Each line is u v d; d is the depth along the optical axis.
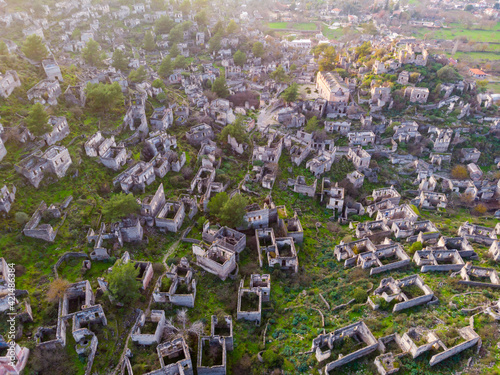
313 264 100.12
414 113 169.50
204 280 90.44
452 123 165.75
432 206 131.62
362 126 161.50
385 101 173.12
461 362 73.88
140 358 71.31
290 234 105.00
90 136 117.38
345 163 144.50
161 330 77.69
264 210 107.50
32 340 69.31
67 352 69.50
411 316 81.38
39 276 82.50
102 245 91.00
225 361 72.25
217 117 158.00
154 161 117.62
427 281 91.19
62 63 164.88
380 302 84.12
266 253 98.56
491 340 76.69
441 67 189.62
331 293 89.44
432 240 105.94
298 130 158.00
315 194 126.69
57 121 115.31
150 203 101.06
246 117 164.25
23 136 108.75
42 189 101.50
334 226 115.31
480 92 186.12
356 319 82.25
